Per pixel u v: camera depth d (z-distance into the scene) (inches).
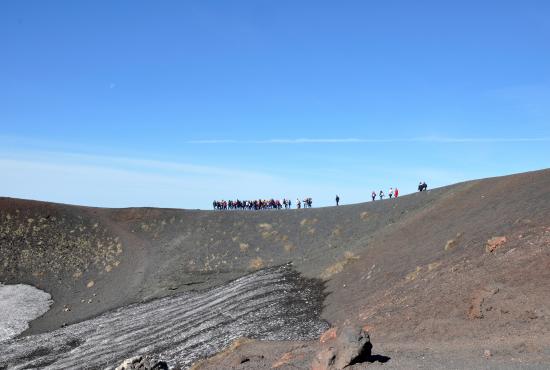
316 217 2145.7
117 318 1529.3
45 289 1946.4
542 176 1252.5
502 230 941.2
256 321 1107.3
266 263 1862.7
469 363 485.7
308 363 594.2
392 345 624.1
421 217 1526.8
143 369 608.7
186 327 1211.9
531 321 589.9
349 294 1139.9
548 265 692.1
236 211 2495.1
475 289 722.2
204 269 1910.7
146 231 2465.6
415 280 948.0
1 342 1459.2
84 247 2309.3
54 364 1147.9
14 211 2508.6
